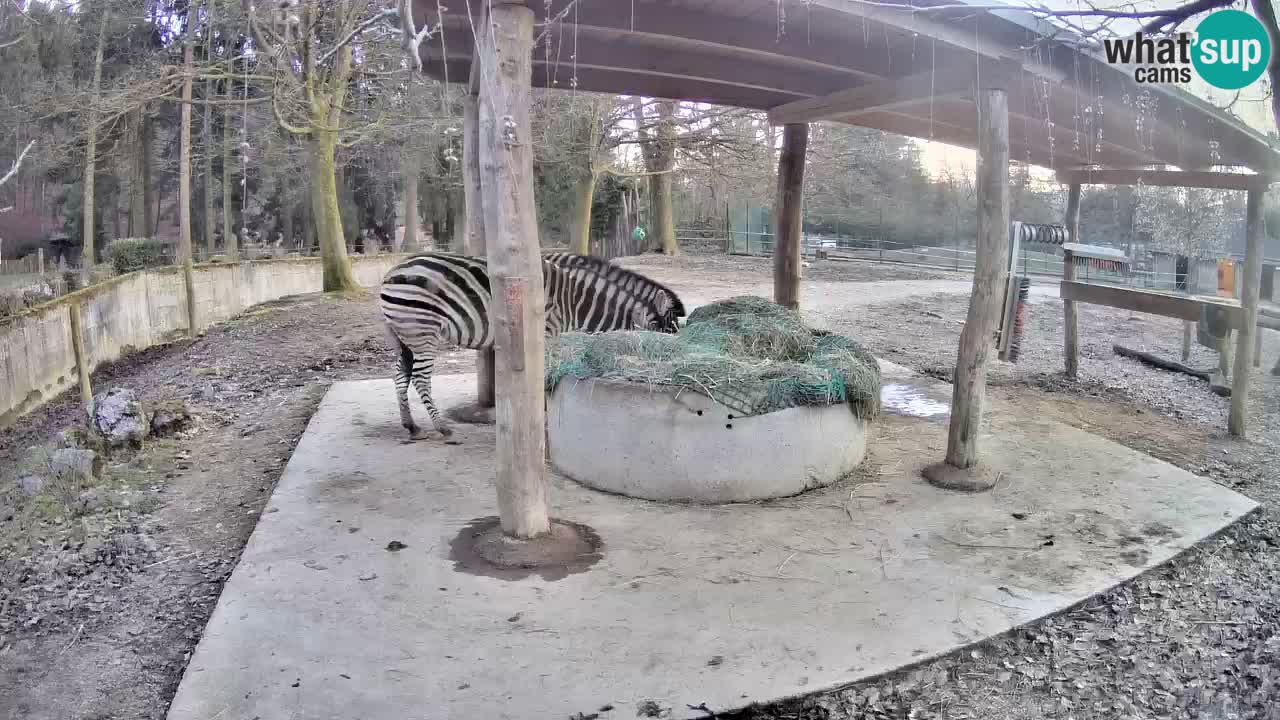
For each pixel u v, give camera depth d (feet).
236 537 17.35
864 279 71.51
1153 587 14.70
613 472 18.65
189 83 46.01
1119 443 24.36
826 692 11.19
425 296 21.68
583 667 11.60
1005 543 16.16
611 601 13.55
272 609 13.23
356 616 13.01
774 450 18.29
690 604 13.47
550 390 20.51
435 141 73.31
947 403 27.71
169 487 20.51
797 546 15.87
